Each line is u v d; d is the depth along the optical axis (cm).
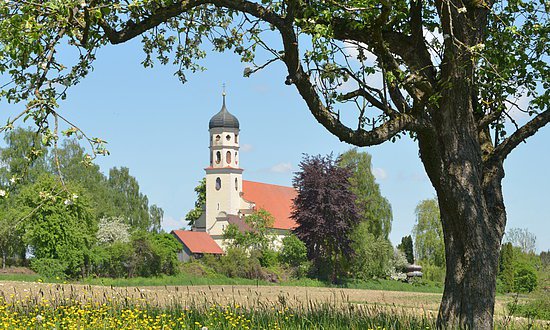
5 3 1064
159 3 1313
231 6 1295
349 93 1373
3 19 1083
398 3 1302
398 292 6656
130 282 6656
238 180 12988
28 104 1016
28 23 1041
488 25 1564
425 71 1435
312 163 8188
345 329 1286
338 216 8006
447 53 1334
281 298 1484
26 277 6131
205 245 11331
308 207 8125
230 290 5212
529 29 1512
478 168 1455
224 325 1347
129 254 7200
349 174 8200
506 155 1485
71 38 1255
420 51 1439
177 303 1623
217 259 8575
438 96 1325
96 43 1457
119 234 8450
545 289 3369
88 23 1151
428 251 10550
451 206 1438
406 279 9325
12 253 7244
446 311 1435
